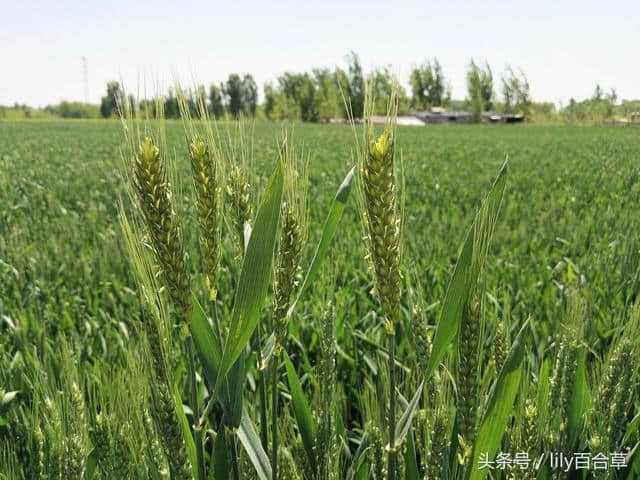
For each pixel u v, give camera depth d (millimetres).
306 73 111125
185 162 18062
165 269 1598
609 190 14820
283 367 4449
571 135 49656
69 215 12414
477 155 28062
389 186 1542
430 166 21906
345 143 37312
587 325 4121
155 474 1976
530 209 11820
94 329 5367
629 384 2311
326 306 2342
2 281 7195
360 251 7617
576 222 9695
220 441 1920
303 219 1884
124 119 1556
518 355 1719
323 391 2266
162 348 1766
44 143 40500
